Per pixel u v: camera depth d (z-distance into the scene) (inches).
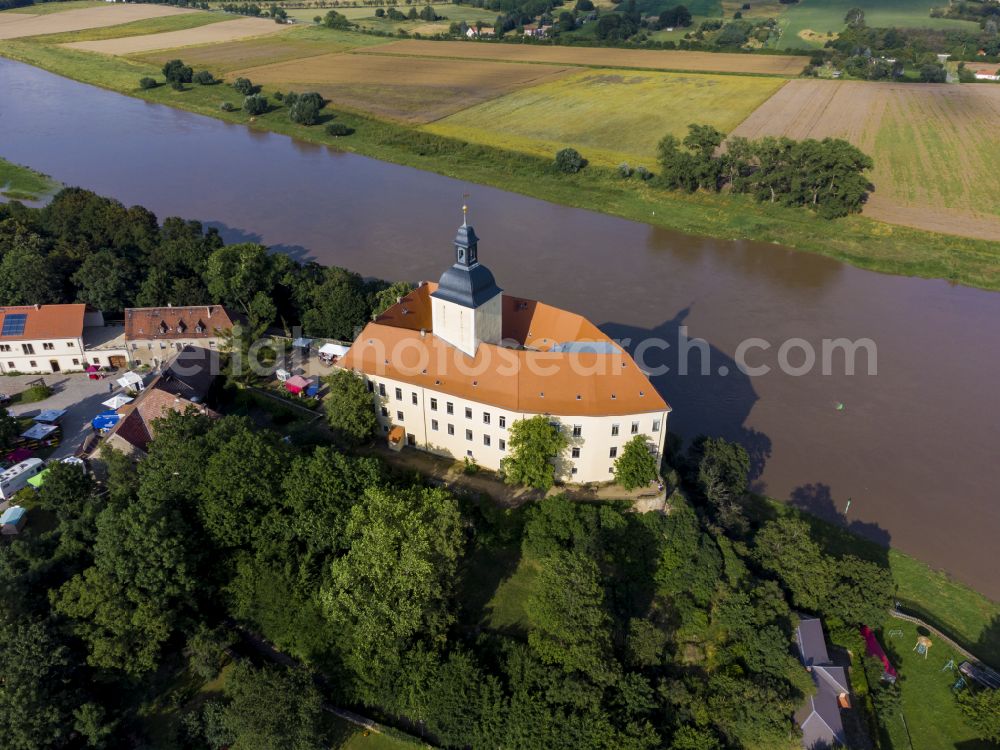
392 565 3105.3
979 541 4303.6
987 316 6766.7
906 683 3545.8
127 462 3892.7
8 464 4448.8
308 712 2908.5
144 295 5831.7
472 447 4183.1
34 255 5841.5
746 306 6855.3
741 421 5246.1
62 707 2955.2
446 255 7682.1
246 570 3316.9
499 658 3216.0
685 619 3528.5
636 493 4033.0
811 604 3690.9
